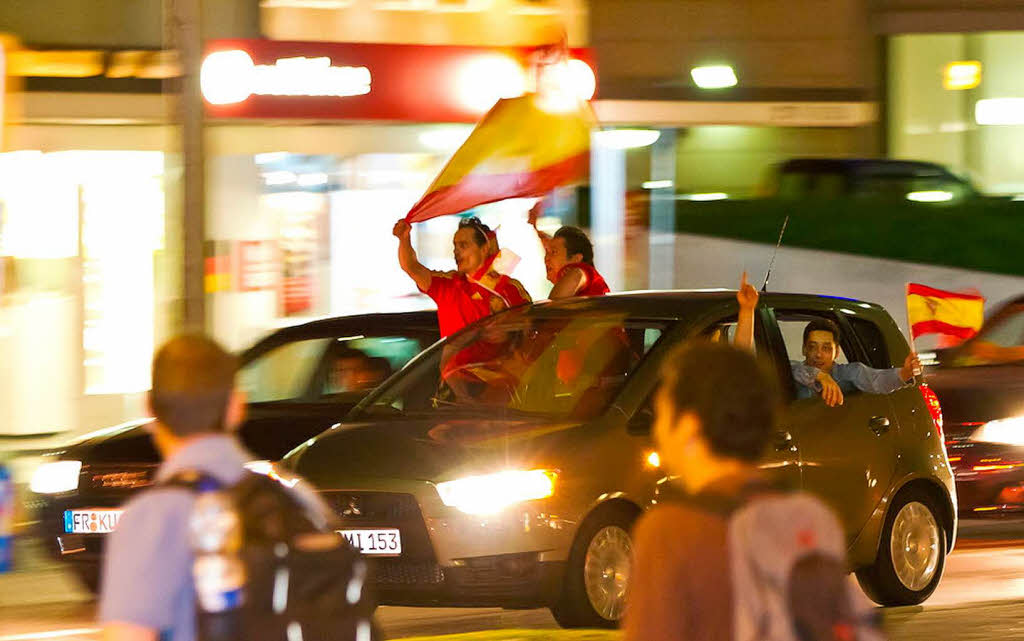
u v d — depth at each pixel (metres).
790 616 7.12
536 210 25.27
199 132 30.05
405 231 24.19
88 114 42.62
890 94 62.38
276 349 23.94
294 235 46.50
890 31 61.25
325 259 46.91
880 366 22.05
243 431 21.97
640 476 18.94
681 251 55.25
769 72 58.31
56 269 41.47
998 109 64.25
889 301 56.12
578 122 25.36
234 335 45.34
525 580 18.23
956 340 32.94
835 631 7.09
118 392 42.62
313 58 46.22
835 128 60.62
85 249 42.25
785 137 59.75
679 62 57.12
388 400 20.92
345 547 7.86
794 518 7.27
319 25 47.91
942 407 27.44
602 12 56.34
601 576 18.67
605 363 20.19
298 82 46.09
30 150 42.00
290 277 46.41
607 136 55.03
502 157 24.67
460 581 18.16
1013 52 63.84
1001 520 29.67
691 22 57.28
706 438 7.64
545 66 25.36
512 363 20.73
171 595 7.63
